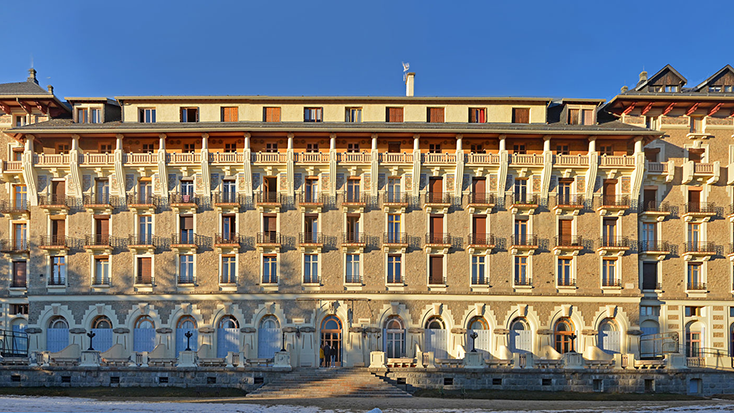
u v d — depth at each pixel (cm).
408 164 5238
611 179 5375
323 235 5241
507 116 5497
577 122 5481
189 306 5169
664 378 4812
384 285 5197
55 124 5291
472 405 3959
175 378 4709
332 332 5188
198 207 5259
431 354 4775
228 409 3716
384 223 5253
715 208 5491
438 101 5456
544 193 5309
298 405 3875
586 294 5228
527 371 4738
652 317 5394
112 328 5188
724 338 5381
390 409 3766
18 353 5294
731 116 5591
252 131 5147
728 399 4572
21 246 5453
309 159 5244
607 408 3919
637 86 5884
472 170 5303
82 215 5259
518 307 5206
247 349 5031
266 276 5219
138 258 5238
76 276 5225
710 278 5422
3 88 5644
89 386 4716
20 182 5475
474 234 5266
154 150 5375
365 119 5459
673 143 5559
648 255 5400
